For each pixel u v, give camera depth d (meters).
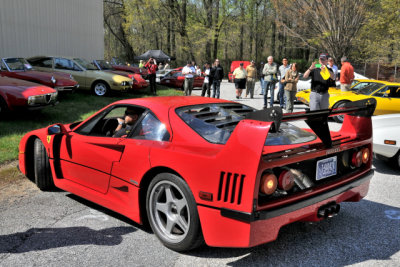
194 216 2.81
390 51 21.73
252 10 45.44
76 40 19.17
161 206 3.11
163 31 47.28
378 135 5.48
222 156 2.63
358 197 3.49
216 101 3.80
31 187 4.71
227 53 55.81
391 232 3.46
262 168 2.51
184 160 2.83
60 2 17.31
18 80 8.96
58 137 4.20
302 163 2.90
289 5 24.08
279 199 2.68
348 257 2.99
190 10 46.53
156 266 2.83
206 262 2.89
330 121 10.39
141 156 3.17
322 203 2.98
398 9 19.61
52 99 8.75
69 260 2.91
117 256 2.98
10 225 3.57
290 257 2.97
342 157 3.29
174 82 21.86
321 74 7.29
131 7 39.53
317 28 23.83
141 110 3.55
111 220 3.71
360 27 22.41
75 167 4.00
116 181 3.49
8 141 6.54
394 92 9.83
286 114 2.65
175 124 3.15
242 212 2.53
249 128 2.56
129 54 41.81
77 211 3.94
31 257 2.96
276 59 46.59
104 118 4.03
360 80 11.96
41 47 15.79
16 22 14.02
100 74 14.46
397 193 4.61
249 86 16.89
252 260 2.92
